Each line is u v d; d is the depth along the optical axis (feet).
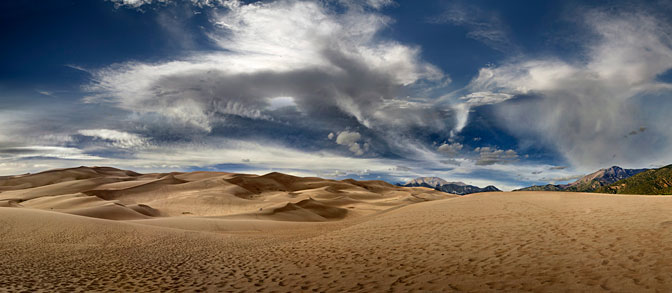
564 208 72.84
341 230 89.92
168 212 337.11
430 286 31.91
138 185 520.83
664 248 33.68
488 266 36.22
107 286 44.27
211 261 63.00
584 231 46.88
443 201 122.21
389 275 37.86
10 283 45.32
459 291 29.43
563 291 26.37
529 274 31.63
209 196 418.31
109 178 618.44
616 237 40.88
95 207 232.32
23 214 104.99
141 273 53.01
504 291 27.99
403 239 60.44
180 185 530.68
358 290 33.40
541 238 46.21
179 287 42.63
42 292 41.01
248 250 74.69
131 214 239.09
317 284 37.78
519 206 83.71
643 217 51.19
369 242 62.44
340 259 50.60
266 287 38.96
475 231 58.23
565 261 34.14
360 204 473.26
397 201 528.22
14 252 68.90
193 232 112.57
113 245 83.97
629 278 27.14
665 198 72.18
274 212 292.20
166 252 76.33
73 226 98.73
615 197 84.07
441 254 44.96
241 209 367.86
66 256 68.13
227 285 41.88
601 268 30.50
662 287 24.57
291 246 72.59
